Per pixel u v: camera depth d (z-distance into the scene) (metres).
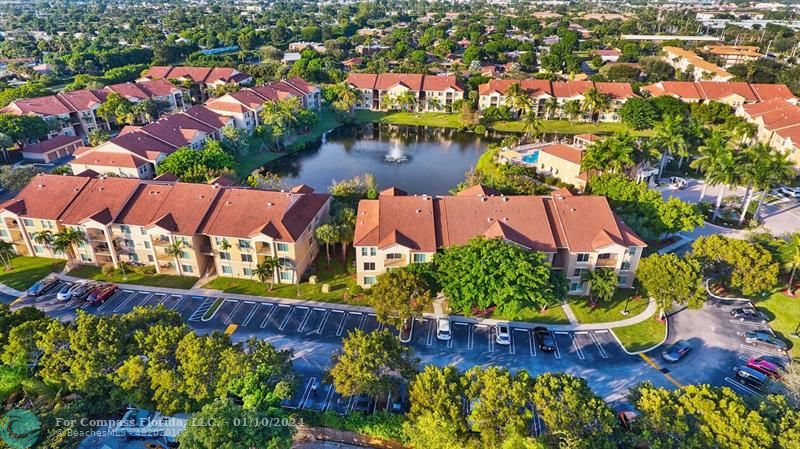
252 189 77.81
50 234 76.00
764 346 60.06
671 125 105.12
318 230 74.62
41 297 70.12
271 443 39.25
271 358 47.28
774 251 69.44
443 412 41.72
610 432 39.47
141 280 74.44
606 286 64.38
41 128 129.38
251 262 73.50
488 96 169.25
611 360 58.75
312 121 152.12
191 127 126.38
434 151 143.00
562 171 108.25
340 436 47.59
